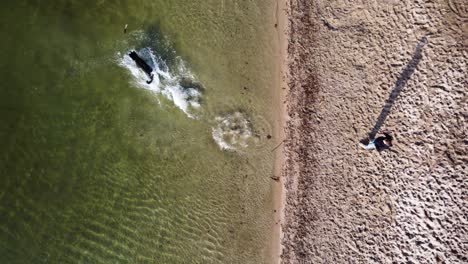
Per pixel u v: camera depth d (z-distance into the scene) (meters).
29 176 7.80
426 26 6.80
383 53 7.04
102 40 7.83
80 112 7.89
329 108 7.37
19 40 7.73
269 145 7.80
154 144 7.94
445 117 6.64
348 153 7.22
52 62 7.79
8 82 7.72
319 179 7.41
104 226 7.93
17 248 7.75
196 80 7.84
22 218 7.78
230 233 7.86
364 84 7.14
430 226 6.65
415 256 6.72
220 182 7.89
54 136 7.85
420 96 6.80
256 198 7.83
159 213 7.95
